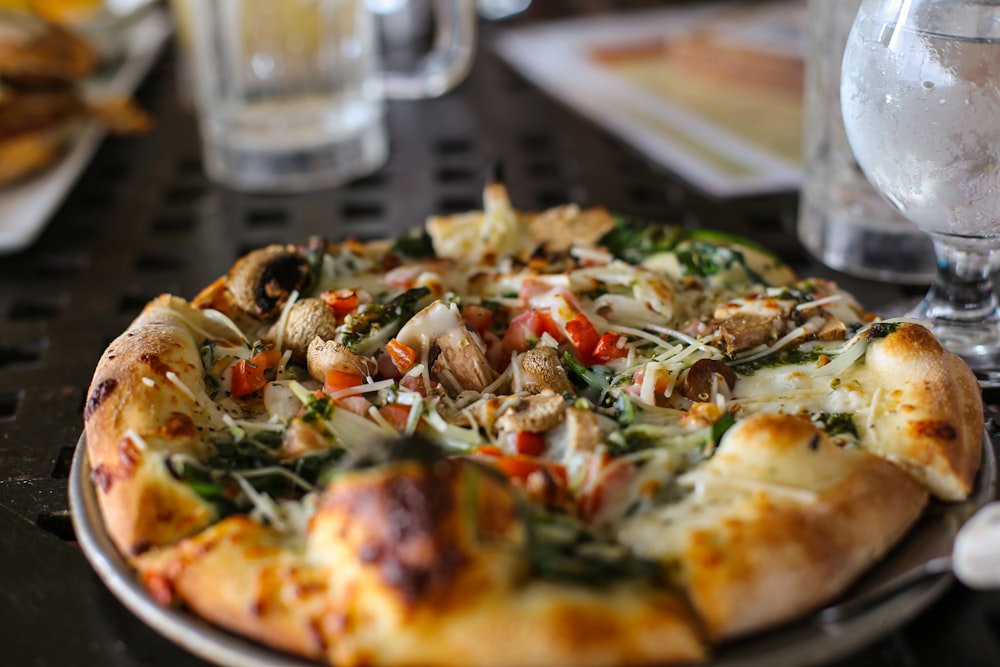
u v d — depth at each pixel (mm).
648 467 455
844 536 428
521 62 1186
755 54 1049
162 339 509
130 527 445
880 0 528
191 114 1078
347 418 483
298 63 885
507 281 576
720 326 531
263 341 539
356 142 889
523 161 905
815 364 512
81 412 595
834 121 693
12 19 906
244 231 807
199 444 477
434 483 410
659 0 1444
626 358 521
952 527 448
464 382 513
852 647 415
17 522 507
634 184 852
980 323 577
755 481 442
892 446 468
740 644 410
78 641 453
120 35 1155
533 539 421
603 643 397
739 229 774
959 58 499
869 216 690
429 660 398
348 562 410
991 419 541
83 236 812
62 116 899
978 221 532
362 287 568
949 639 441
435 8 1138
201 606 424
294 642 410
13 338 674
